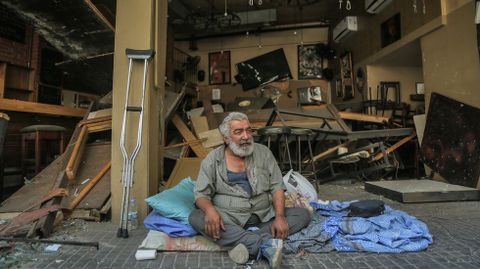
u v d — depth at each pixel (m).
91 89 7.27
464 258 1.92
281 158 4.95
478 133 3.94
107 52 4.94
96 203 2.99
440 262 1.87
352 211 2.45
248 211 2.13
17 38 5.86
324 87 9.38
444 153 4.43
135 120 2.84
